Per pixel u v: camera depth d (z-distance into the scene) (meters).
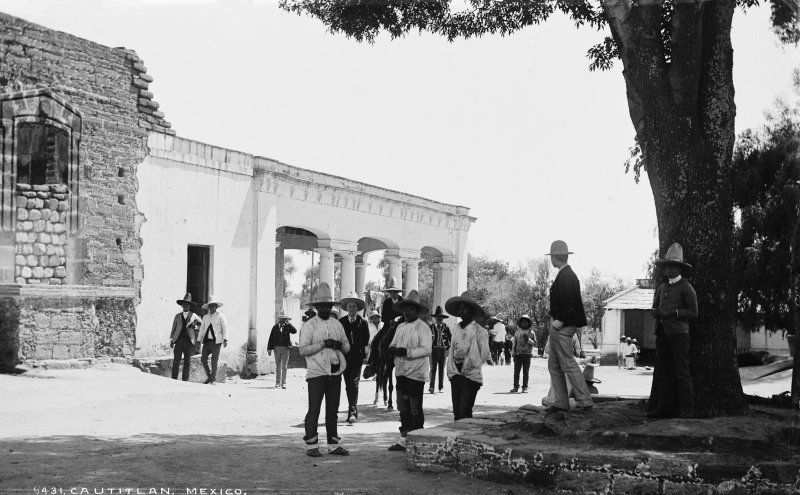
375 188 33.59
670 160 9.61
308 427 9.82
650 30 9.80
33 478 8.09
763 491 7.28
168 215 23.86
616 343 44.88
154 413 14.42
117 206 22.22
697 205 9.50
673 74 9.62
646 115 9.80
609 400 12.30
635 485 7.61
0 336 18.59
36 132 21.27
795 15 13.64
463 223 41.22
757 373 28.06
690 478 7.45
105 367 20.25
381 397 18.97
